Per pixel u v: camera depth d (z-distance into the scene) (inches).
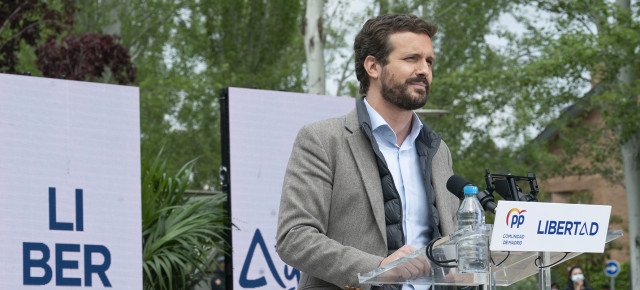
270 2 1838.1
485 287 173.5
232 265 463.5
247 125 489.4
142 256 438.3
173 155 1708.9
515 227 165.2
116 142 440.1
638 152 1571.1
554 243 170.7
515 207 164.2
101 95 439.2
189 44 1830.7
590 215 174.4
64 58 954.7
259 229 478.9
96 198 430.3
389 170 205.8
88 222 426.6
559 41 1413.6
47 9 987.3
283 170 495.8
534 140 1609.3
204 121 1742.1
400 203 204.1
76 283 419.5
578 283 1161.4
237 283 463.5
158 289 445.7
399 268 167.9
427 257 167.2
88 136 433.1
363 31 209.6
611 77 1438.2
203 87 1656.0
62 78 432.5
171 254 439.8
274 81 1813.5
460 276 171.3
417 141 214.8
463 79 1513.3
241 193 478.9
